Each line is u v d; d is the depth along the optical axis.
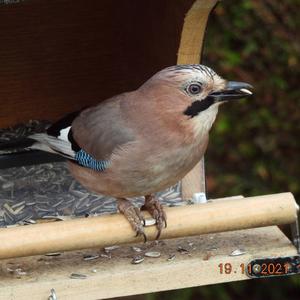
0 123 6.59
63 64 6.61
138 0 6.27
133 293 5.15
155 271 5.16
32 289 5.04
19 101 6.60
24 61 6.55
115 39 6.60
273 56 8.12
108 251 5.38
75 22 6.56
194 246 5.40
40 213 5.88
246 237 5.48
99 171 5.34
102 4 6.55
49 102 6.64
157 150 5.20
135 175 5.26
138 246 5.43
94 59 6.62
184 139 5.21
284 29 8.09
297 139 8.22
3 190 6.01
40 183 6.08
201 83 5.14
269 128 8.20
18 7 6.46
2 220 5.81
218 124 8.04
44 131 6.19
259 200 5.31
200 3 5.59
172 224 5.23
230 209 5.28
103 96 6.68
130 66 6.50
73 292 5.08
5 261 5.30
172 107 5.17
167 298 8.09
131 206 5.29
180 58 5.80
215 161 8.28
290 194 5.36
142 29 6.27
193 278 5.20
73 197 6.00
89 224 5.17
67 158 5.50
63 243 5.10
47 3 6.50
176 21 5.80
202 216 5.25
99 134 5.32
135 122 5.24
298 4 8.05
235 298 8.55
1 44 6.50
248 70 8.17
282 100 8.17
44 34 6.54
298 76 8.18
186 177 6.01
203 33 5.77
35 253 5.09
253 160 8.27
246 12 8.09
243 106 8.16
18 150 6.02
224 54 8.03
